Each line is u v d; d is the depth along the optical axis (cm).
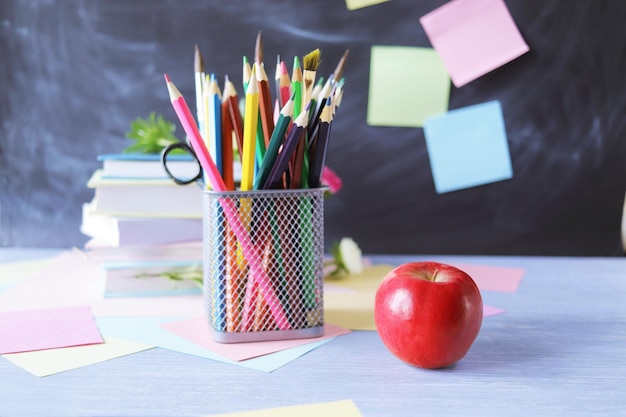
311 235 76
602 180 122
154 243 94
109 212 94
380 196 122
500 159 121
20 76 120
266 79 76
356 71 120
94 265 111
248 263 75
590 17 119
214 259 75
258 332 75
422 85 120
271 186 75
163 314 85
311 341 76
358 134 121
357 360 70
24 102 121
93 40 120
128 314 85
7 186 122
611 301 92
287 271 76
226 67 120
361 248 123
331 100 74
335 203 122
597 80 120
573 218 122
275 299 75
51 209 123
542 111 121
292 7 119
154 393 61
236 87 120
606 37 119
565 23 119
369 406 59
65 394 61
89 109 121
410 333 66
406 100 121
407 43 120
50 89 120
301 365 69
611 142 121
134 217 94
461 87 121
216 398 60
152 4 119
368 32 120
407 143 121
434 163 122
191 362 69
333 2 119
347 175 122
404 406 59
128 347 73
